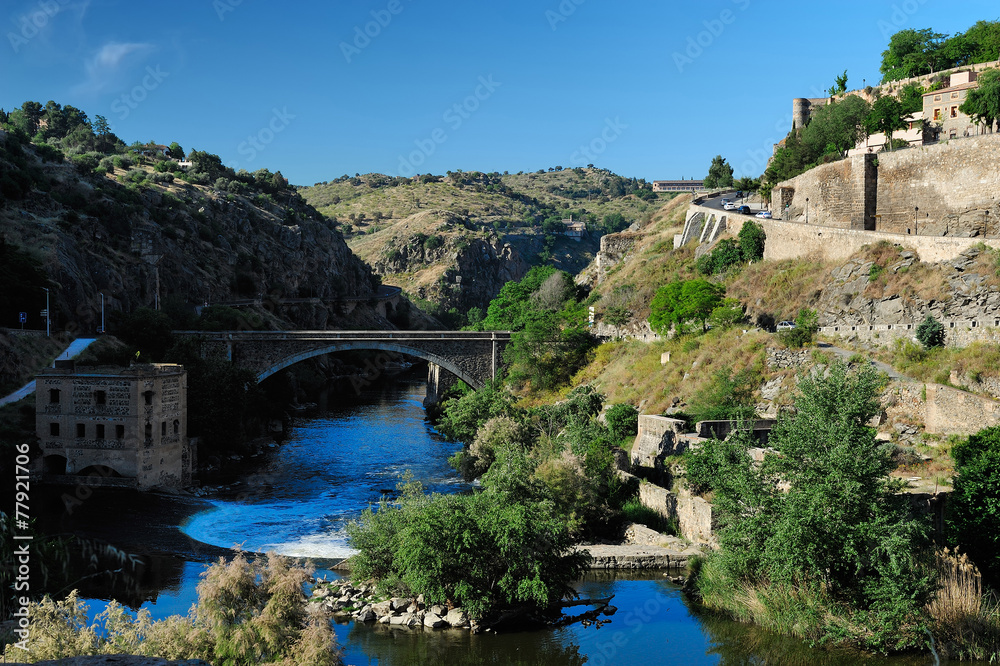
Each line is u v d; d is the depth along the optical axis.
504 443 74.69
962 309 79.00
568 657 42.81
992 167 95.56
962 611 41.12
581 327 123.12
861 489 43.06
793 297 98.38
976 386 65.44
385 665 41.94
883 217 108.00
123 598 50.56
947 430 62.94
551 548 48.88
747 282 108.00
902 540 40.53
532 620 47.66
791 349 81.00
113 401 78.31
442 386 142.38
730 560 46.50
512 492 58.31
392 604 49.12
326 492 82.12
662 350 100.56
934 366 70.00
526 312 147.25
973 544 45.81
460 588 47.19
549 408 89.25
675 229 154.25
